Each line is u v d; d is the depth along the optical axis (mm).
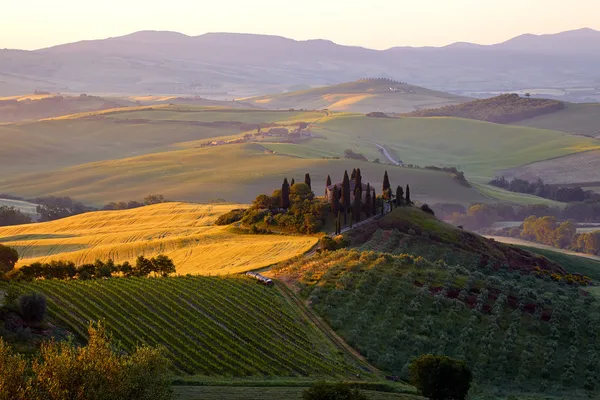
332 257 104000
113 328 68625
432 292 86625
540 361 71312
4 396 37094
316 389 46656
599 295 108875
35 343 57750
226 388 56250
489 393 61750
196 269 113188
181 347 67062
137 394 40250
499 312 81875
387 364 68062
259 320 76125
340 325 77125
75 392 38625
